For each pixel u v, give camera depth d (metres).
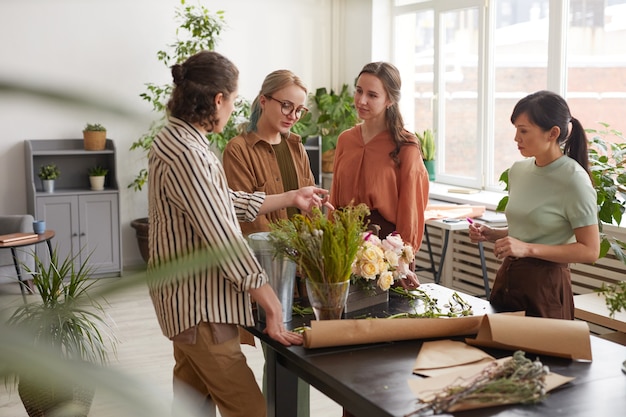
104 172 7.05
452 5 6.90
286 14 7.93
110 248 6.99
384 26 7.76
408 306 2.62
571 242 2.81
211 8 7.60
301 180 3.15
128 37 7.29
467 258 6.14
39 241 5.73
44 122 7.03
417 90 7.56
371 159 3.07
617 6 5.34
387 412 1.69
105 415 1.79
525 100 2.78
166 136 2.24
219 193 2.22
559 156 2.81
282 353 2.22
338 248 2.28
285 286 2.45
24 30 6.93
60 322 2.71
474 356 2.07
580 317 3.96
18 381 2.75
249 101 7.79
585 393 1.79
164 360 4.66
